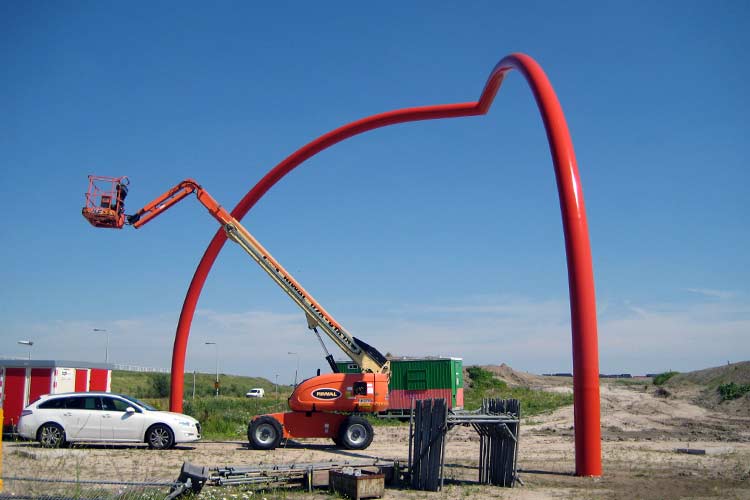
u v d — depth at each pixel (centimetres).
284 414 1908
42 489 1027
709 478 1327
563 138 1514
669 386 4972
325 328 2056
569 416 3111
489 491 1182
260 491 1138
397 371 3181
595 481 1290
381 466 1251
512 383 7119
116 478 1233
